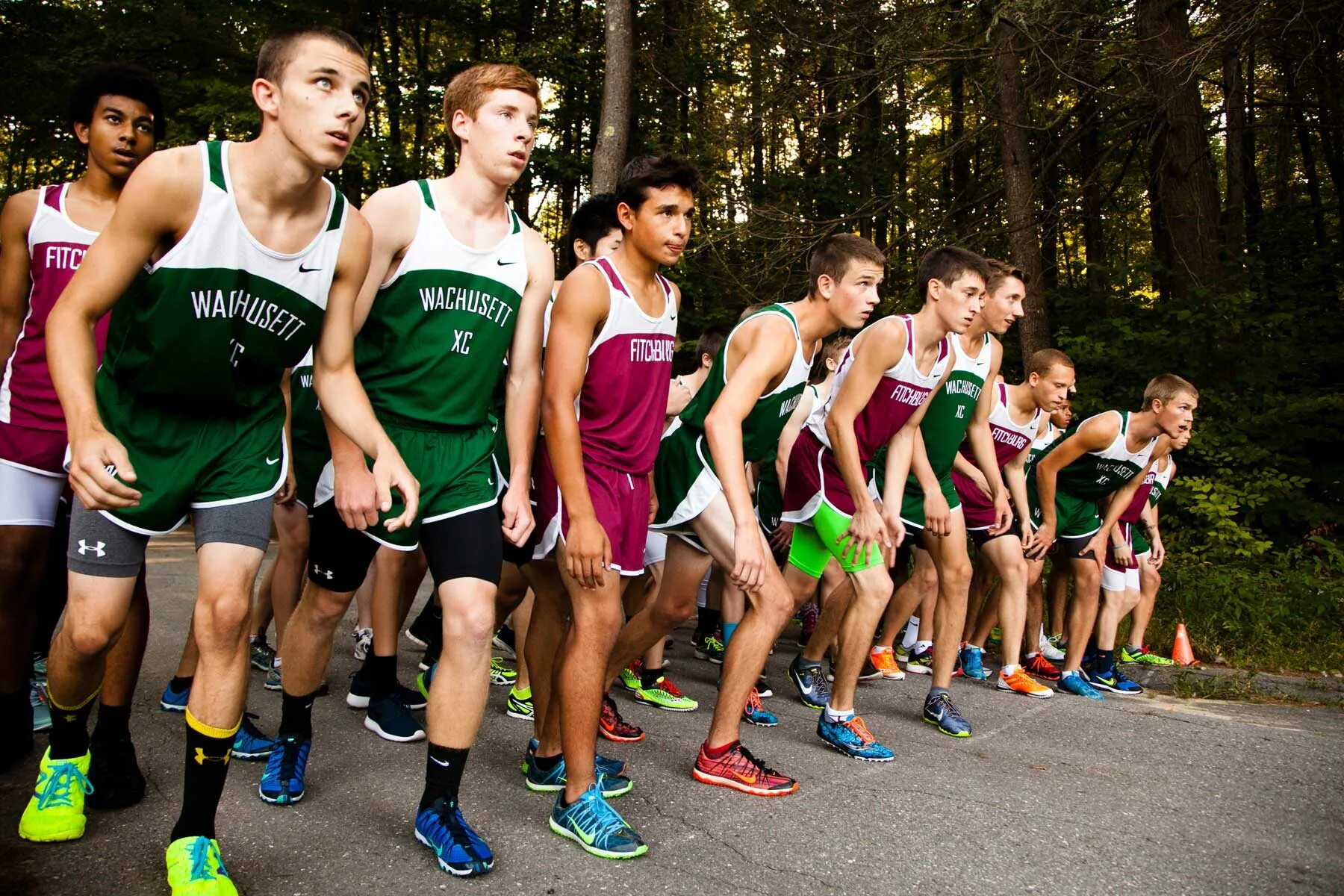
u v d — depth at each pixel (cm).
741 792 327
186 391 235
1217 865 280
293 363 249
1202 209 1036
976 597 575
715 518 332
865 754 377
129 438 236
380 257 270
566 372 286
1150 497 593
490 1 1521
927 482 429
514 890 243
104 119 315
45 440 308
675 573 349
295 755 298
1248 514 857
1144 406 522
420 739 369
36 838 257
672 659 583
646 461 311
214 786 229
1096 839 297
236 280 226
